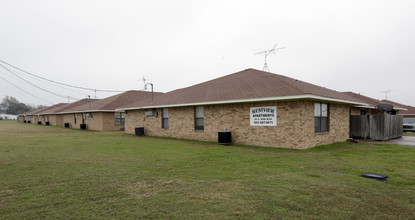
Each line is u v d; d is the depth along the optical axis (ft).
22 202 14.74
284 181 19.19
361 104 51.31
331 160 27.89
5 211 13.43
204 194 16.15
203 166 24.66
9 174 21.35
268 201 14.92
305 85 45.01
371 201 15.01
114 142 47.03
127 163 26.11
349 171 22.68
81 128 99.40
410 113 112.16
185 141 48.57
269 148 37.58
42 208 13.85
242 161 27.25
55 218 12.57
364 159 28.58
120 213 13.19
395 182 18.93
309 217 12.76
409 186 17.95
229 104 44.47
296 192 16.56
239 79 54.49
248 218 12.62
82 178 20.03
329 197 15.61
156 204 14.46
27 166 24.61
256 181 19.19
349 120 53.72
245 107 42.11
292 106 36.50
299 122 35.78
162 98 65.21
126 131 74.08
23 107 330.95
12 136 62.85
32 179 19.72
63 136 62.75
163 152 33.76
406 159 28.45
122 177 20.33
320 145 39.93
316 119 40.68
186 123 53.01
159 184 18.38
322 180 19.48
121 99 99.09
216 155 31.12
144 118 65.82
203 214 13.08
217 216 12.84
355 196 15.84
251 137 41.22
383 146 40.11
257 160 27.81
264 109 39.58
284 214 13.12
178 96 59.52
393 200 15.17
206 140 48.49
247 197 15.60
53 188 17.40
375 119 50.39
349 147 39.27
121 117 95.25
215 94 48.93
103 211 13.44
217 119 46.44
